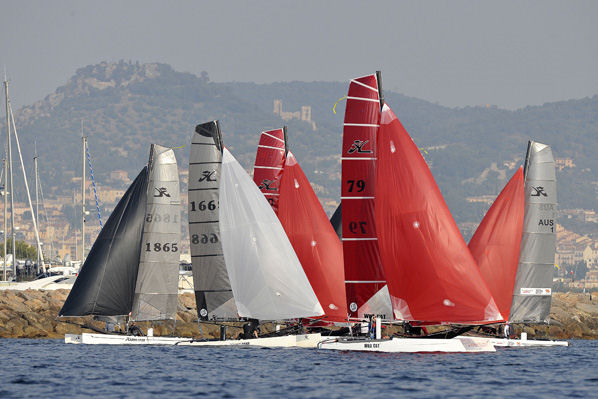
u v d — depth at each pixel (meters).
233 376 179.38
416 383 170.00
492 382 173.50
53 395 155.38
